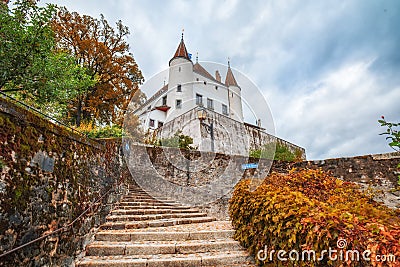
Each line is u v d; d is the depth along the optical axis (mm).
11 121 1818
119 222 4164
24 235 1879
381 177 5777
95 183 3684
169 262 2854
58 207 2465
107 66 14258
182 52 16688
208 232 3746
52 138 2445
